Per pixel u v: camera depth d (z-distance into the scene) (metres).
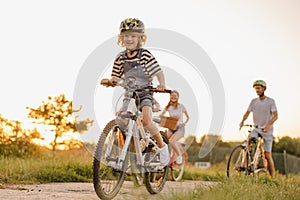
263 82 11.55
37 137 16.17
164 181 7.59
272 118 11.44
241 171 10.74
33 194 6.84
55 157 12.68
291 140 37.72
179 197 5.77
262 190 6.59
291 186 7.57
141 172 6.70
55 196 6.64
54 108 18.41
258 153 11.21
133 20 6.62
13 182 8.55
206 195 5.81
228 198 5.76
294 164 19.42
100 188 5.96
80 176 9.71
